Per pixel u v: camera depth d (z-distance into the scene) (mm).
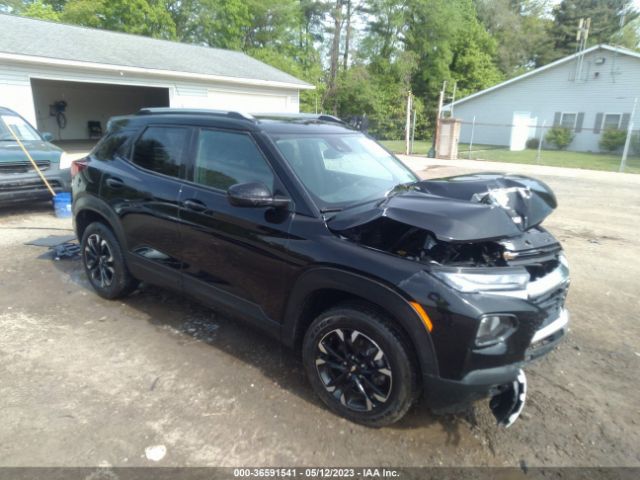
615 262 5992
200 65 16828
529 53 48750
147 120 3963
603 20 45719
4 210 7898
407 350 2434
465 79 40438
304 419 2738
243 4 33406
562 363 3467
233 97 17422
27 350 3416
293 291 2807
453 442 2592
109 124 4398
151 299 4391
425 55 39406
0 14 15578
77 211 4414
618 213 9234
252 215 2986
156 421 2686
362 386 2635
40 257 5477
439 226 2256
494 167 17344
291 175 2934
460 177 2973
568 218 8688
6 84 11578
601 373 3342
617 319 4262
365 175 3412
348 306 2633
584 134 27266
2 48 11492
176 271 3564
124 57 14586
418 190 2834
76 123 24031
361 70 36281
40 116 22562
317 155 3291
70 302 4281
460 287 2285
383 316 2504
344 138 3703
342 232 2650
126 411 2766
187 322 3938
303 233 2748
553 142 28297
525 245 2580
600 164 19688
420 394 2559
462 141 32781
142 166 3865
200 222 3273
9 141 7441
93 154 4410
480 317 2227
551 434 2678
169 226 3516
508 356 2322
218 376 3154
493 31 46750
